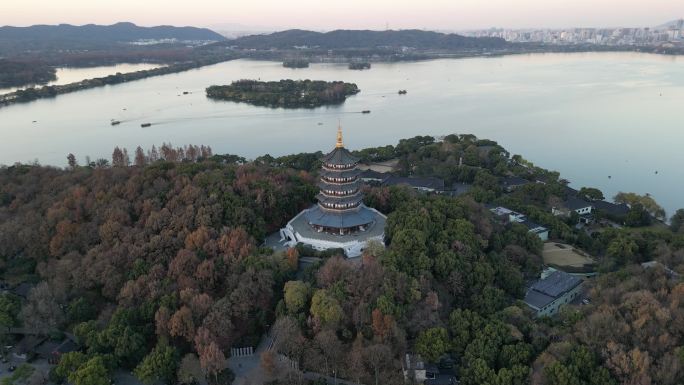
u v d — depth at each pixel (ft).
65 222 583.99
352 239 605.31
